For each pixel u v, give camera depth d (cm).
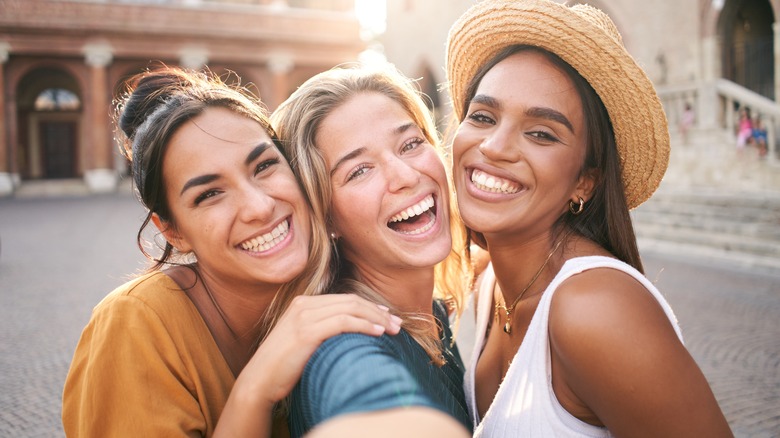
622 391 63
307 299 70
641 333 63
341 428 53
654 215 523
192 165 75
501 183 77
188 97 76
